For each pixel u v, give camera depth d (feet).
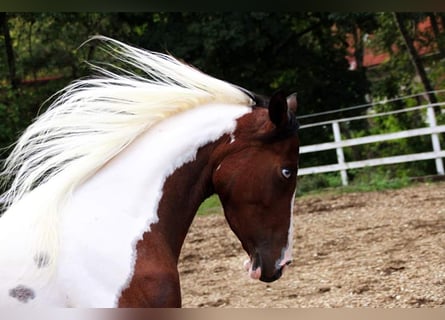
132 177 11.10
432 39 77.97
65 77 69.92
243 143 11.88
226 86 12.19
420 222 37.83
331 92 77.41
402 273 28.30
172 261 11.09
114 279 10.24
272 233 11.86
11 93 66.18
